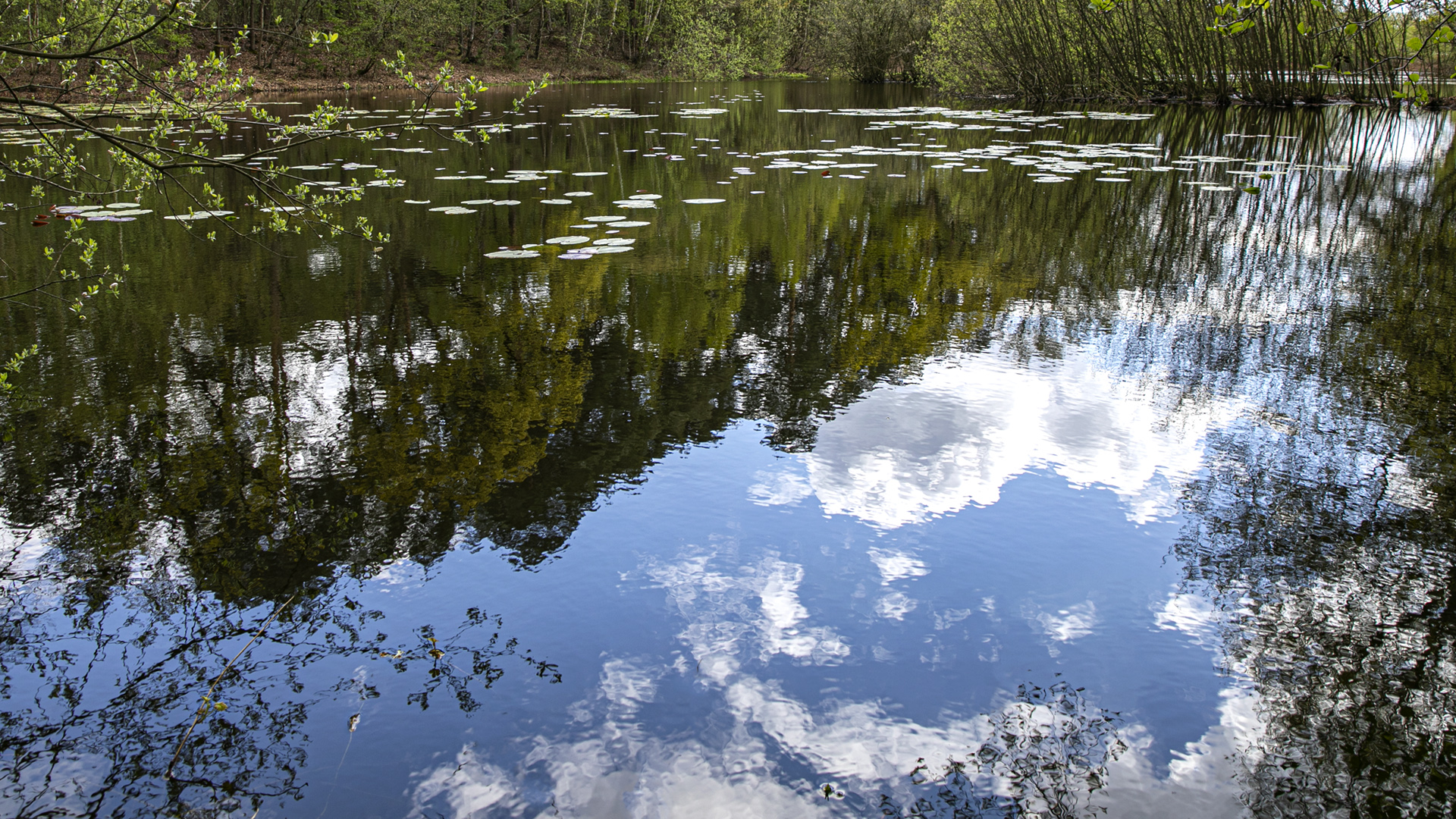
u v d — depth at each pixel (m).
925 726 2.14
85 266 6.49
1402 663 2.32
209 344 4.86
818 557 2.86
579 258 6.88
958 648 2.41
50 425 3.85
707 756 2.05
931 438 3.72
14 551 2.91
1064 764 2.02
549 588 2.71
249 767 2.02
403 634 2.50
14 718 2.17
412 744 2.09
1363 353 4.61
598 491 3.31
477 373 4.50
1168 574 2.73
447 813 1.89
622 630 2.50
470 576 2.77
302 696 2.25
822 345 4.95
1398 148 12.95
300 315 5.40
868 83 31.19
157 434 3.78
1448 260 6.47
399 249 7.09
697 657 2.38
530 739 2.10
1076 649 2.40
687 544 2.95
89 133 3.63
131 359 4.64
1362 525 2.98
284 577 2.77
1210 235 7.53
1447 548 2.83
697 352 4.85
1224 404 4.01
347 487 3.34
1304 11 17.77
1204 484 3.29
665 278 6.36
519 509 3.18
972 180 10.54
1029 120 17.66
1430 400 3.98
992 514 3.11
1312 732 2.10
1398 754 2.03
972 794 1.94
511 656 2.40
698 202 9.28
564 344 4.96
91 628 2.53
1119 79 20.56
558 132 16.14
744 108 21.17
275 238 7.48
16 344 4.86
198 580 2.76
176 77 3.70
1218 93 19.41
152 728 2.15
